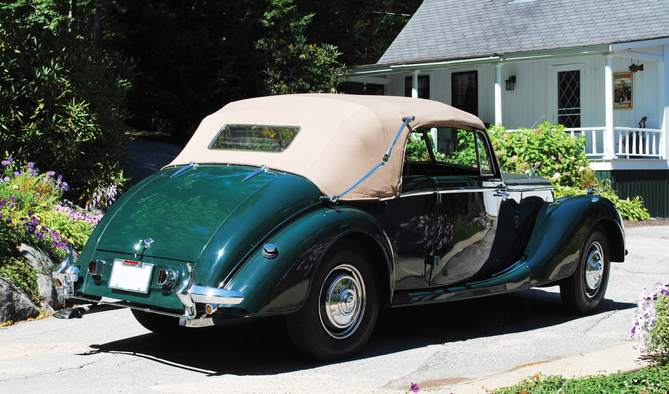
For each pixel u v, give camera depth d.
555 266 5.95
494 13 21.38
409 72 20.16
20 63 9.33
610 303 6.88
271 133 5.16
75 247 7.62
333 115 5.07
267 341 5.29
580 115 18.88
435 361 4.75
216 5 19.88
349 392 3.93
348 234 4.68
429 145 5.57
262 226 4.38
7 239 6.61
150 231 4.52
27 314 6.12
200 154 5.34
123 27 20.86
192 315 4.12
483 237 5.80
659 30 17.56
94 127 9.48
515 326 5.91
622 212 15.70
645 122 17.98
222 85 19.70
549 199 6.62
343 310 4.66
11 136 9.15
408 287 5.28
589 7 19.59
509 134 15.40
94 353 4.92
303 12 28.67
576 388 3.65
